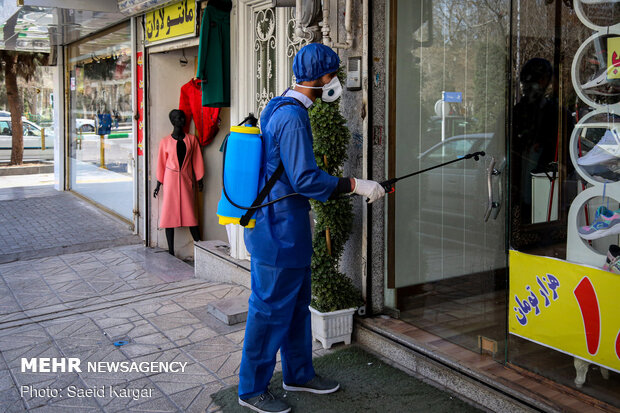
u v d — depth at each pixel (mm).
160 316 5016
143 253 7645
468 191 3883
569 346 3080
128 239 8422
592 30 2920
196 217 7766
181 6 6723
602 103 2904
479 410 3287
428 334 4113
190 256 8016
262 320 3211
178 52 7934
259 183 3111
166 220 7488
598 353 2939
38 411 3381
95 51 10695
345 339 4258
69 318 5055
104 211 10547
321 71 3135
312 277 4180
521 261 3303
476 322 3861
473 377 3414
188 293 5695
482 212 3797
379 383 3650
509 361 3465
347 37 4176
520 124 3252
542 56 3139
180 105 7609
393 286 4363
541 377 3293
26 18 8742
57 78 13086
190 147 7500
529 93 3195
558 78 3082
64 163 13266
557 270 3107
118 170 9828
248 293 5535
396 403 3395
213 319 4906
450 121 3971
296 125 3016
